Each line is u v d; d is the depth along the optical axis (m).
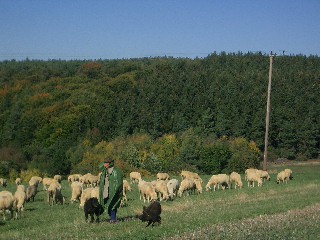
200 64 160.12
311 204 27.73
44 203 36.41
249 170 53.78
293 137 96.44
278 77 122.81
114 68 153.38
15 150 97.69
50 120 107.31
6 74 154.12
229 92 108.81
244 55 175.00
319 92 109.88
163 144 83.50
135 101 108.50
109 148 86.25
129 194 41.53
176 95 108.38
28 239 18.19
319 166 81.50
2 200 26.86
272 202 29.55
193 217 22.77
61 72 154.00
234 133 95.62
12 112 117.81
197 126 97.81
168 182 38.62
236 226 19.36
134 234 17.70
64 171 83.44
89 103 114.62
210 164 77.19
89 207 22.55
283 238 16.86
